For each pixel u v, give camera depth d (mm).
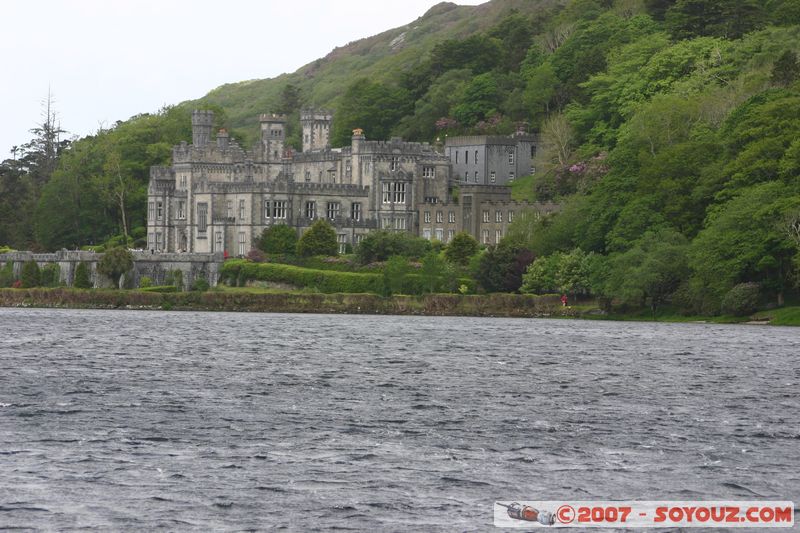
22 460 186000
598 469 185500
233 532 155250
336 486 174875
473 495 171375
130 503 165500
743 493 174000
